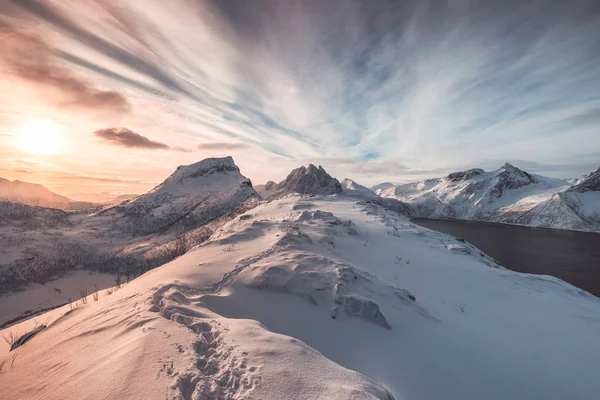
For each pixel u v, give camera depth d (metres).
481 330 11.55
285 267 12.67
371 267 16.73
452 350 9.54
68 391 5.47
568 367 9.66
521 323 12.83
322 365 6.04
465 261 21.84
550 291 18.59
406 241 24.81
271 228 21.47
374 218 34.41
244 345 6.58
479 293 15.90
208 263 14.48
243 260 14.34
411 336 9.94
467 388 7.74
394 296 12.45
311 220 25.16
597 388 8.66
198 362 5.89
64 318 11.43
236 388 5.05
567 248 98.62
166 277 13.02
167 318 8.37
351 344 8.95
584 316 14.73
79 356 7.09
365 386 5.36
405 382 7.46
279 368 5.64
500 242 113.38
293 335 9.09
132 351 6.28
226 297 10.81
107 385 5.26
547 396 8.07
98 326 8.74
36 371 7.06
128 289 12.93
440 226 181.12
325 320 9.98
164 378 5.24
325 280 11.85
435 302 13.76
